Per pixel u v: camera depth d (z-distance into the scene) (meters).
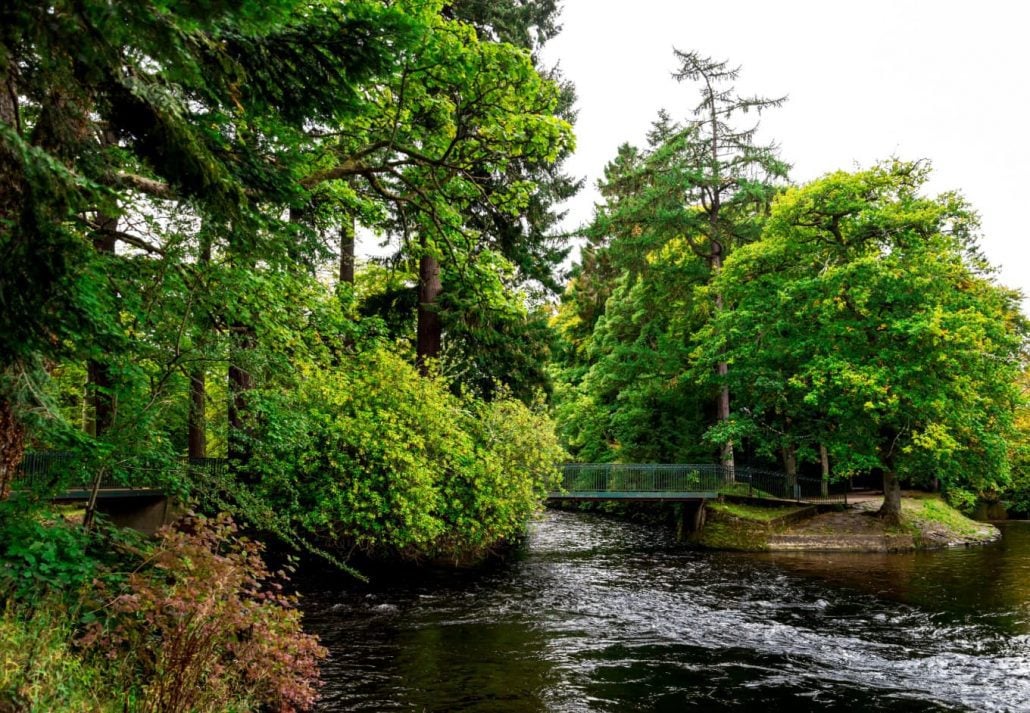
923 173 21.50
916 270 20.25
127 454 6.32
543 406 19.36
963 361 20.33
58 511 6.14
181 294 6.80
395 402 14.65
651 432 28.89
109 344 4.79
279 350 10.43
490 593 13.96
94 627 5.00
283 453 12.57
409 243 11.41
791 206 22.09
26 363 4.27
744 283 23.84
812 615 12.34
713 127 26.22
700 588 15.02
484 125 10.02
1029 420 30.27
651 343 30.38
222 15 3.54
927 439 19.52
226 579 5.23
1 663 3.95
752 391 23.81
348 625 10.95
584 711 7.53
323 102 5.61
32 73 4.28
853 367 20.27
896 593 14.41
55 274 3.68
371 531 14.81
